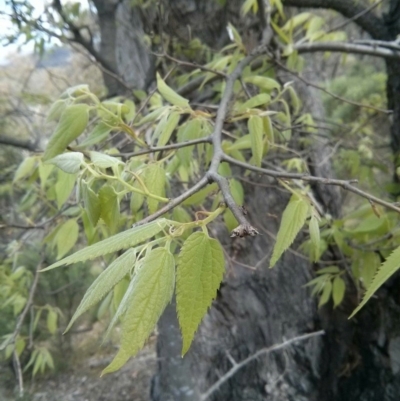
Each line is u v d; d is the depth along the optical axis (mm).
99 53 1130
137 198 341
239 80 570
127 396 1441
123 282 387
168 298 170
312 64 1134
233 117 430
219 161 294
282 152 841
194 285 177
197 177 567
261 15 611
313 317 888
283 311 914
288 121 554
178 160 448
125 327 160
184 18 906
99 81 1586
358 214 544
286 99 888
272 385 923
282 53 680
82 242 811
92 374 1614
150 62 943
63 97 404
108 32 1184
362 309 816
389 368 770
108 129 395
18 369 571
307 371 904
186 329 172
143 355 1533
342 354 867
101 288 173
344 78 1743
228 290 925
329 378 887
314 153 913
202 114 433
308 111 1014
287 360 853
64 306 1583
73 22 1021
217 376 940
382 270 178
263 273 907
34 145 1076
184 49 907
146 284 168
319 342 890
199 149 462
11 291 741
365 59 2006
